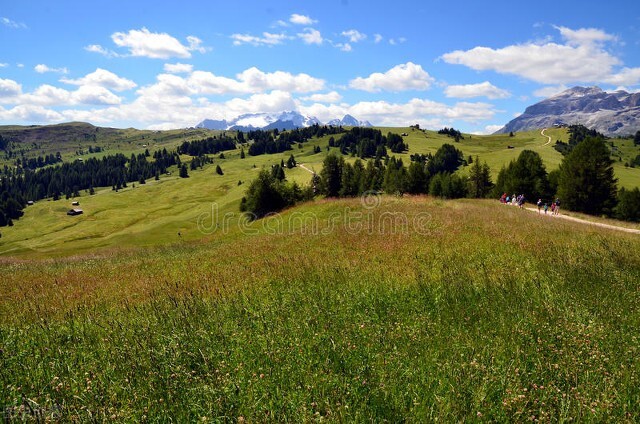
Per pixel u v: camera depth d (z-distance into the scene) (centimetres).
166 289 1200
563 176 6775
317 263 1384
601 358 539
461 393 449
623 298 820
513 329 652
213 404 441
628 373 496
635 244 1522
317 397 456
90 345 683
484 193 11462
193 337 666
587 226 2423
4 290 1568
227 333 679
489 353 555
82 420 421
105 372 557
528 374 505
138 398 471
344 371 520
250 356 576
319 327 684
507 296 856
